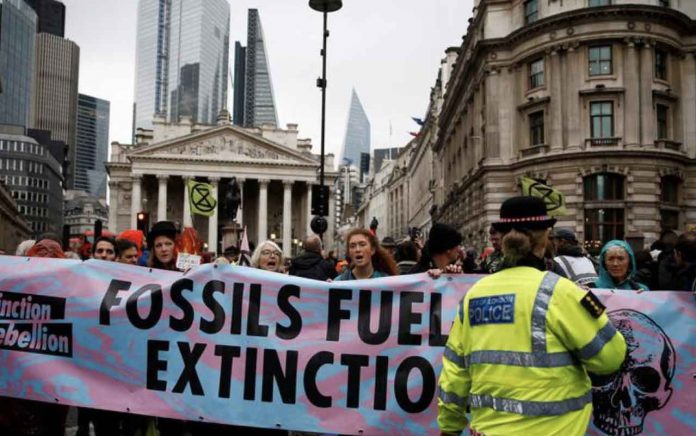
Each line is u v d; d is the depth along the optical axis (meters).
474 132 46.78
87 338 5.98
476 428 3.58
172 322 5.92
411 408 5.56
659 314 5.30
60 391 5.93
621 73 36.44
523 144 39.59
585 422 3.46
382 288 5.71
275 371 5.73
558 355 3.42
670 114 38.03
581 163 36.12
